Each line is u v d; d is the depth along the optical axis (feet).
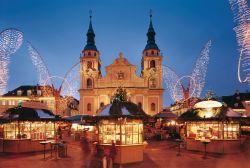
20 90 271.90
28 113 77.97
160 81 271.49
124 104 64.23
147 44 284.20
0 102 267.59
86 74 277.44
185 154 74.74
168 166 57.52
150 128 142.41
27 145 77.97
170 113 128.06
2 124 79.66
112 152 57.77
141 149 62.95
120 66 273.95
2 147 78.13
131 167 56.80
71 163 60.54
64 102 218.59
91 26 296.92
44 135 82.74
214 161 63.16
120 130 61.26
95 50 285.64
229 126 76.13
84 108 273.54
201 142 71.61
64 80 151.33
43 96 255.09
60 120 84.38
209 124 79.00
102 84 274.57
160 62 274.77
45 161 63.31
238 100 242.58
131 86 271.08
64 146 68.95
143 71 277.23
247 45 59.16
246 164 58.80
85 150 79.51
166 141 114.52
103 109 65.00
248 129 98.17
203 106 80.94
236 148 74.95
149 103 268.21
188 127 84.58
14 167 56.44
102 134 63.52
